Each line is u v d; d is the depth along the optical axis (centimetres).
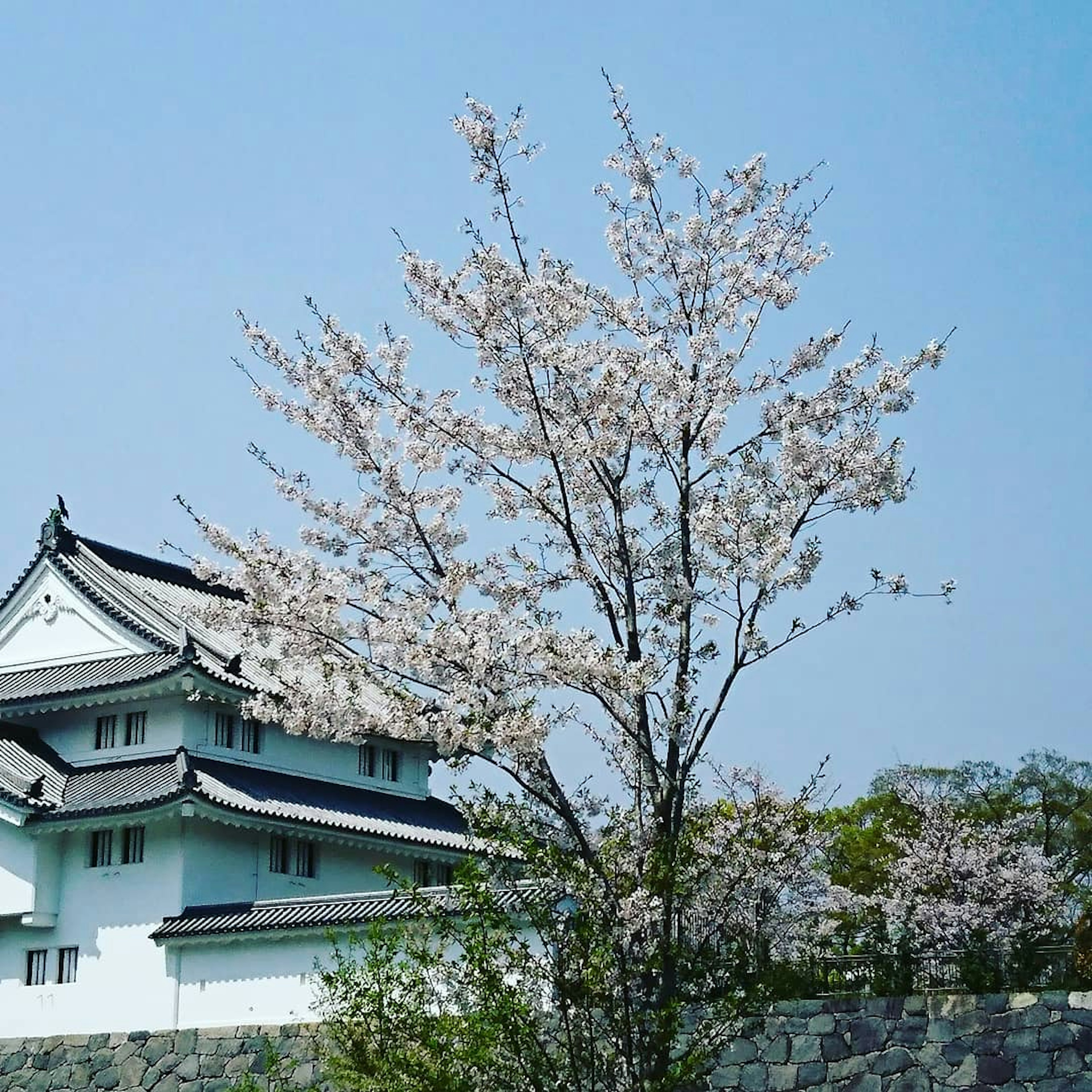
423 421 2112
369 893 3947
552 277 2117
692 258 2156
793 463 1970
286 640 1997
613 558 2073
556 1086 1694
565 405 2048
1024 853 4919
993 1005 2309
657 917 1775
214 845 4044
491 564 2083
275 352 2114
